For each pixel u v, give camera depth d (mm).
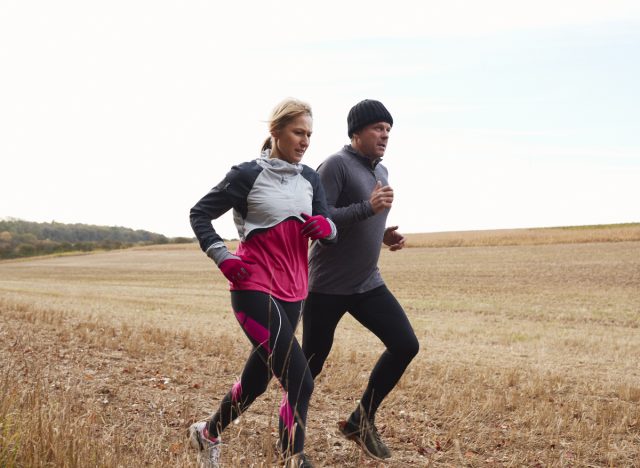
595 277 26203
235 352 7863
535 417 4730
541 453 3967
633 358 8594
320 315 3828
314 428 4477
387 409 5109
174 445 3613
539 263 33812
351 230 3689
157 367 6535
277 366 3031
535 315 14992
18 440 2908
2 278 43281
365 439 3699
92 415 3836
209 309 15711
